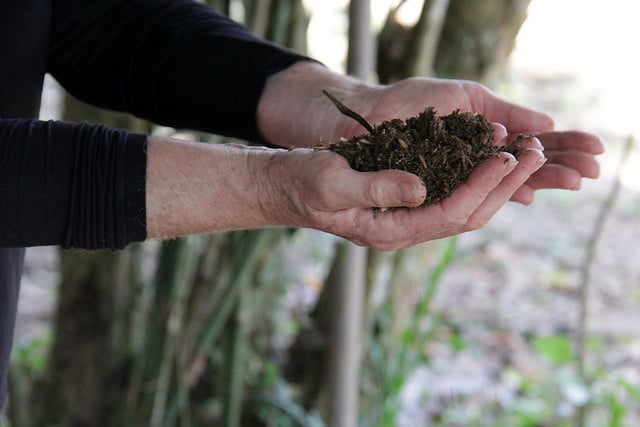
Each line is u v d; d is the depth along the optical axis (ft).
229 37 3.84
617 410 6.23
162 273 4.94
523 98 15.39
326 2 13.82
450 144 3.10
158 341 5.04
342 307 4.59
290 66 3.82
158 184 3.04
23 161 2.98
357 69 4.37
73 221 3.01
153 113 3.84
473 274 10.19
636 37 17.54
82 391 5.78
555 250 11.00
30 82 3.50
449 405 7.39
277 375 5.59
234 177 3.06
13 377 5.58
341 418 4.67
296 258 9.42
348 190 2.92
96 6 3.82
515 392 7.66
